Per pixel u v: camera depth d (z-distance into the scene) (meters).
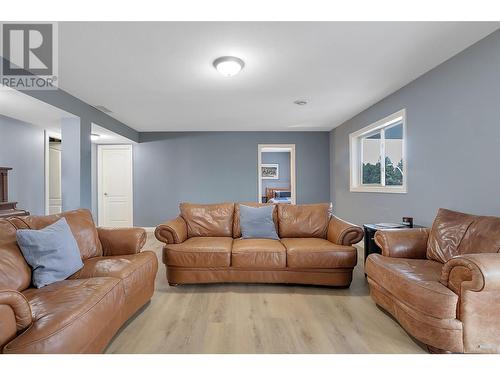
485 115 2.13
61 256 1.79
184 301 2.36
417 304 1.64
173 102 3.73
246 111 4.23
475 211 2.24
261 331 1.88
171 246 2.70
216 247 2.68
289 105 3.91
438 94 2.61
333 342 1.75
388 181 3.85
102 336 1.52
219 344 1.72
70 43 2.15
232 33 2.03
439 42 2.18
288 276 2.66
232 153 5.81
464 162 2.33
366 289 2.64
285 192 9.16
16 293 1.13
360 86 3.15
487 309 1.49
